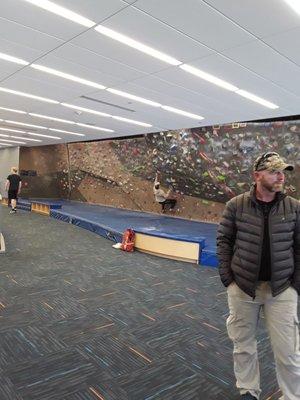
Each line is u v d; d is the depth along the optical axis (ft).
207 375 6.99
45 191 55.01
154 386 6.55
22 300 10.89
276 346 5.36
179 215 35.88
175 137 35.22
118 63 15.21
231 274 5.82
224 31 11.57
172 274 14.70
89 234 24.86
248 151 28.89
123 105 23.39
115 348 8.00
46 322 9.31
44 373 6.83
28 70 16.74
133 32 12.00
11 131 39.14
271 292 5.36
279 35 11.64
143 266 15.88
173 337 8.70
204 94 19.60
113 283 13.12
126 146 42.22
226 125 30.35
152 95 20.42
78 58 14.84
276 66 14.51
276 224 5.35
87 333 8.75
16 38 12.92
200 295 12.08
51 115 28.22
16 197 36.99
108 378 6.76
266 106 21.59
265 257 5.40
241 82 16.98
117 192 44.37
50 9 10.65
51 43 13.30
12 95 21.88
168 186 37.04
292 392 5.33
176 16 10.71
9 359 7.30
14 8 10.66
